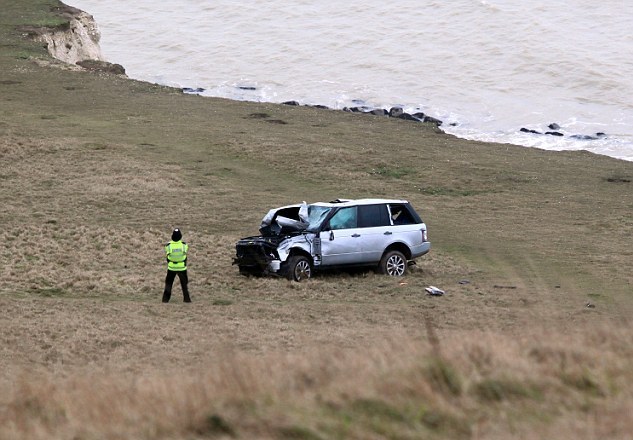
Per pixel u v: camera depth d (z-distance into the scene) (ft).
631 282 318.65
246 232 408.67
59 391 136.87
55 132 619.67
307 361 140.36
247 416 108.47
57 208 442.50
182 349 216.54
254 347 215.10
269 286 307.58
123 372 186.91
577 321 215.31
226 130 652.89
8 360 206.39
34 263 341.21
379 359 133.39
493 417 108.88
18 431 115.75
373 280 320.09
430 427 106.63
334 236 322.75
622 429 102.32
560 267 348.59
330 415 108.78
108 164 540.93
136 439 107.55
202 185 508.12
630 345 140.26
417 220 339.77
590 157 639.76
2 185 487.61
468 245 394.93
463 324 240.12
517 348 136.98
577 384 121.08
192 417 110.93
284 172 549.95
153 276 325.83
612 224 438.81
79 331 234.99
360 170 554.46
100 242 377.50
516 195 508.53
